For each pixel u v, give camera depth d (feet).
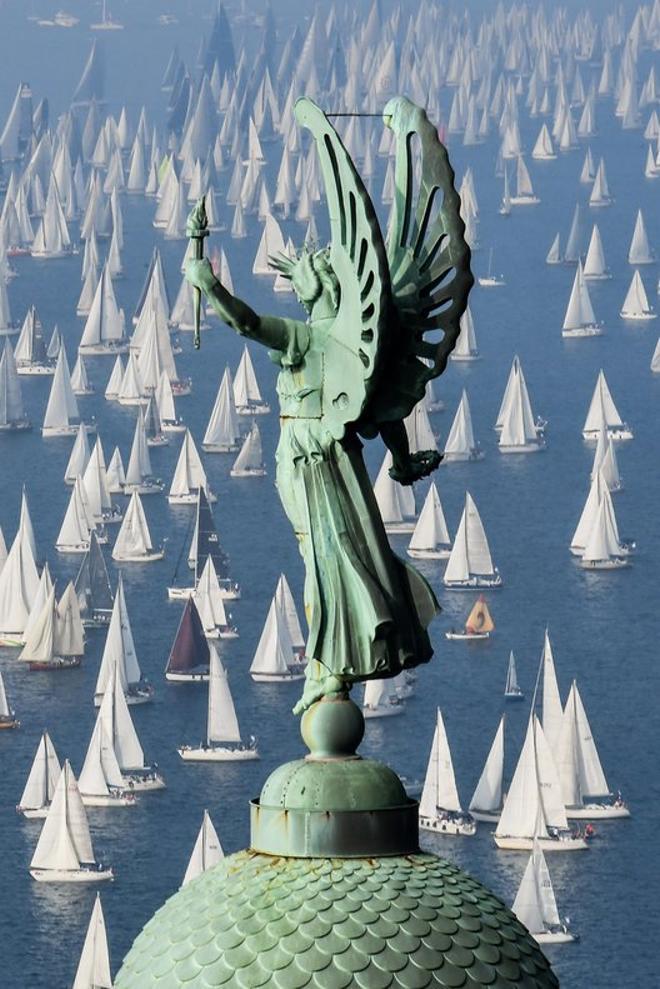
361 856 169.58
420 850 171.94
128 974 166.91
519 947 167.53
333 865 168.96
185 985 164.04
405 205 173.06
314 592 171.94
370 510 173.06
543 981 167.22
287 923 165.78
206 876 170.71
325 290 171.94
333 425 172.24
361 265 169.27
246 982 163.32
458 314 171.94
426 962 164.66
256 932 165.17
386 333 169.07
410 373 172.35
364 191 168.25
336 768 171.22
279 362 174.09
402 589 172.45
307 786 170.81
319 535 172.45
